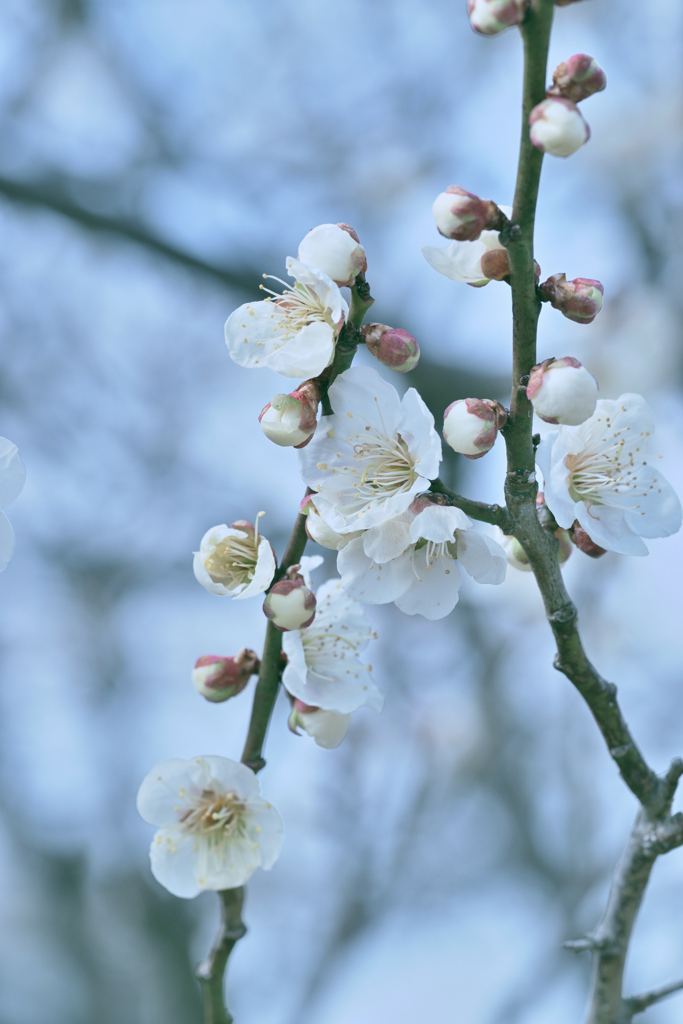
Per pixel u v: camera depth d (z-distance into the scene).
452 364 1.28
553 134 0.57
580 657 0.60
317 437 0.60
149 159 1.37
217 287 1.33
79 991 1.44
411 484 0.60
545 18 0.57
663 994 0.61
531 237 0.58
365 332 0.59
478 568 0.60
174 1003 1.46
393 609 1.43
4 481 0.59
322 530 0.59
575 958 1.23
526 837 1.39
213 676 0.61
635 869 0.61
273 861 0.61
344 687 0.61
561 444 0.60
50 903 1.58
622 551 0.60
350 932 1.33
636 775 0.60
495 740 1.37
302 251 0.59
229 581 0.60
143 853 1.58
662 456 0.61
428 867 1.39
